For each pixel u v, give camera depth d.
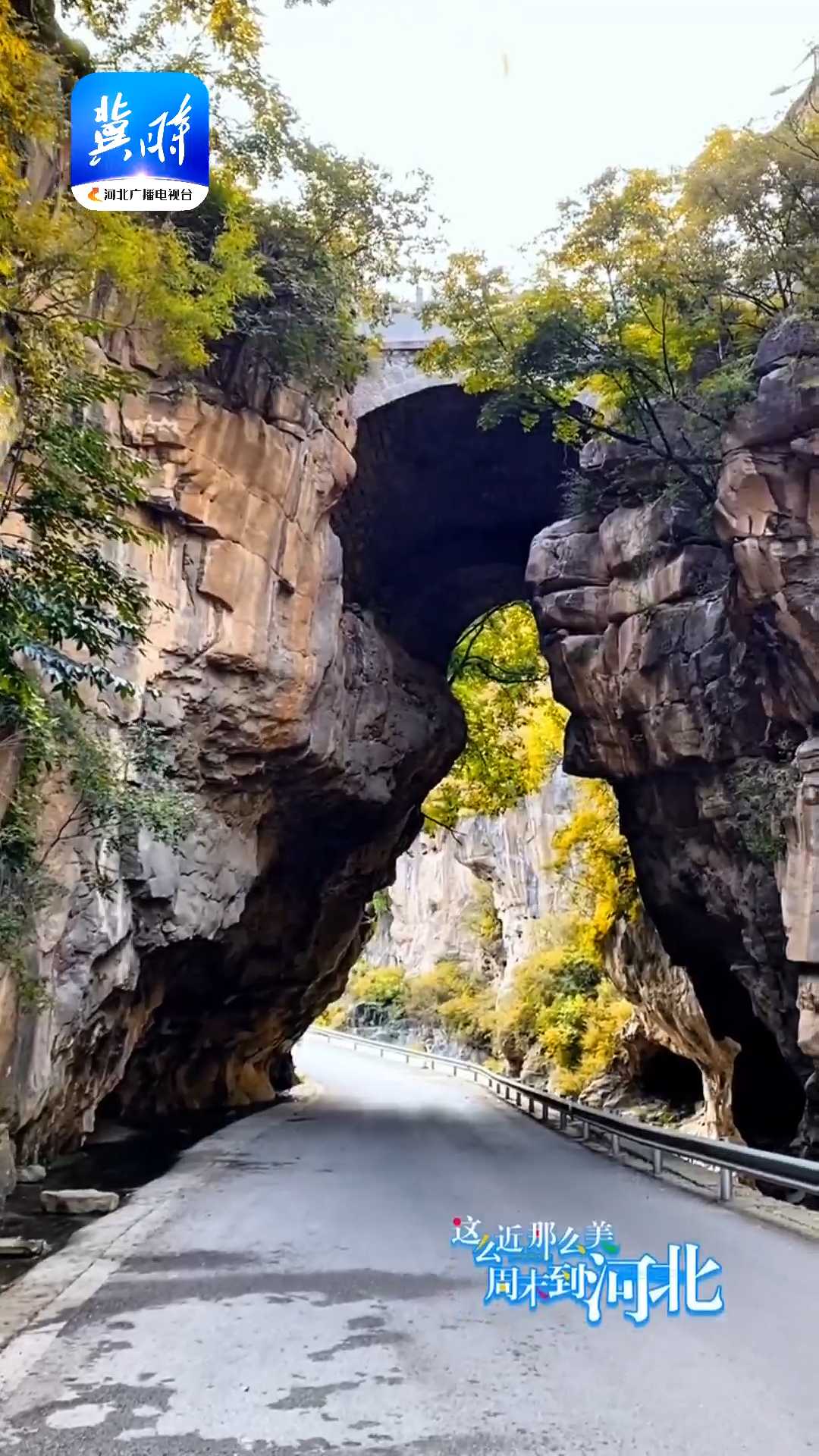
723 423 16.62
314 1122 21.95
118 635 14.27
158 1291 7.90
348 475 19.83
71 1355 6.43
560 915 44.62
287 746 18.39
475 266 19.20
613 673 20.66
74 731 12.34
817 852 15.68
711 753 18.97
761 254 16.41
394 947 67.75
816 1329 6.96
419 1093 30.67
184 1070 24.73
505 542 28.52
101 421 14.76
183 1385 5.93
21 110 10.66
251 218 16.80
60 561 9.80
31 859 12.23
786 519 15.77
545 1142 18.23
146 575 15.53
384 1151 16.77
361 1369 6.20
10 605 9.12
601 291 18.36
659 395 19.03
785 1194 18.05
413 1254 9.14
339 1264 8.77
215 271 15.65
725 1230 10.09
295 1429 5.32
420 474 26.23
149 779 15.05
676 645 19.45
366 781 23.48
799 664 16.50
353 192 17.84
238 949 23.08
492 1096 29.50
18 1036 12.47
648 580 20.08
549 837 46.72
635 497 20.62
